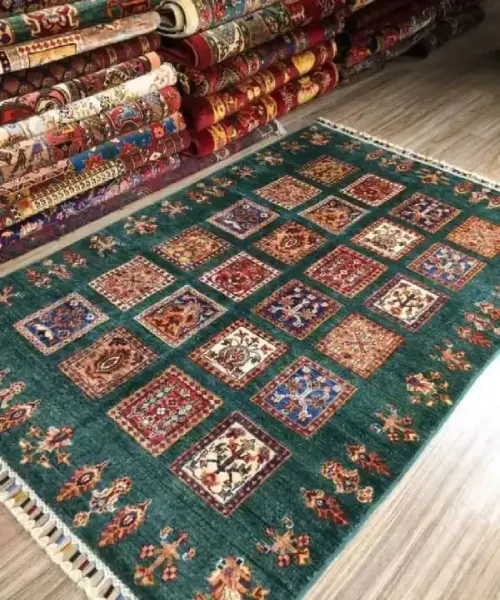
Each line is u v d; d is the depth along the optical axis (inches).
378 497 62.6
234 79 107.8
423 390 72.8
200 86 103.9
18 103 84.1
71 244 94.7
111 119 93.8
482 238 95.3
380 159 114.0
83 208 97.5
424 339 79.0
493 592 55.9
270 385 73.4
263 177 109.6
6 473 65.1
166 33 102.7
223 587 55.9
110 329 80.7
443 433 68.6
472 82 138.6
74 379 74.4
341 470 64.9
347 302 84.4
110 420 69.8
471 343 78.5
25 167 86.3
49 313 83.2
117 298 85.4
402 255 92.4
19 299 85.4
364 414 70.2
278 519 60.8
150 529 60.1
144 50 96.4
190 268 90.2
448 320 81.6
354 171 111.0
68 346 78.5
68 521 60.9
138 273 89.4
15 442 67.8
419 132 121.7
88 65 90.3
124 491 63.2
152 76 97.5
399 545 59.2
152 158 102.5
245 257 92.2
